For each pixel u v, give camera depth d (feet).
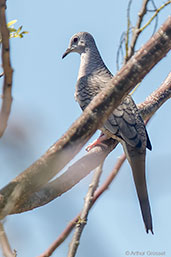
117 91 18.33
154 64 18.51
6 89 16.17
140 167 30.89
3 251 15.21
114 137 32.76
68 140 18.22
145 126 34.30
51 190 23.44
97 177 27.71
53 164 17.80
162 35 18.02
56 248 24.29
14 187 17.48
